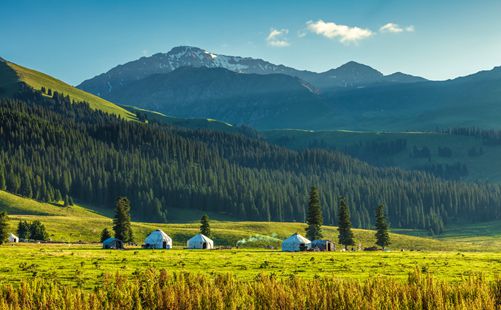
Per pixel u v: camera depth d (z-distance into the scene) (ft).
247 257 282.36
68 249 351.25
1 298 131.13
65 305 126.52
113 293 134.82
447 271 209.87
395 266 229.86
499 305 122.72
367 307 121.29
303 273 203.62
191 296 130.93
